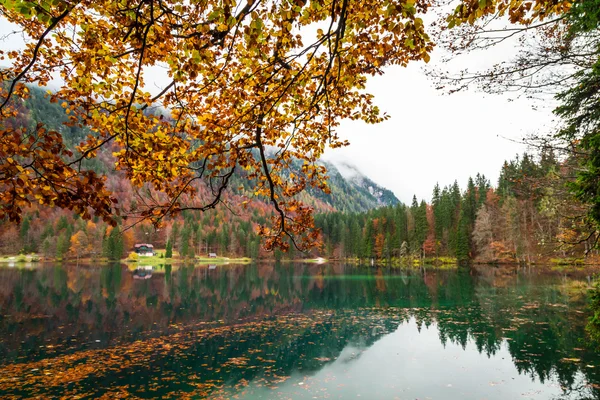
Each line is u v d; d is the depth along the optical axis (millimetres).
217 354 13047
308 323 18312
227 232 112688
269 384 10320
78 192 2760
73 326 17469
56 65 3730
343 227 106000
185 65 3447
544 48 5090
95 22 3645
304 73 4324
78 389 9742
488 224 56500
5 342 14469
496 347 12898
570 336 13562
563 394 8945
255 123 4246
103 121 3613
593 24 4984
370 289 32500
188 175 4383
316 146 5414
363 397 9414
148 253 101688
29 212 100625
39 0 2541
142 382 10344
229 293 30734
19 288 32000
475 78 5020
